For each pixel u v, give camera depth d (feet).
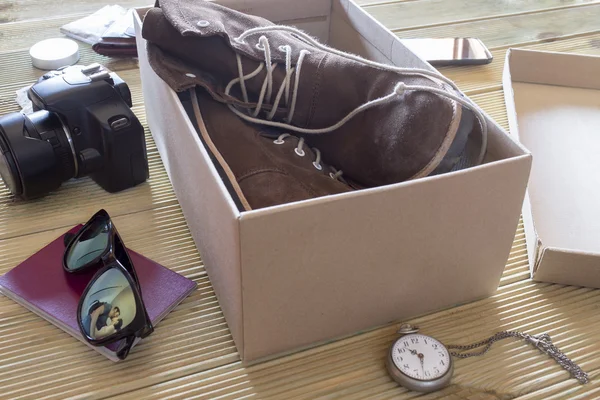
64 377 1.70
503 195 1.72
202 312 1.90
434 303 1.91
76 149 2.22
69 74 2.29
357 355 1.78
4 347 1.77
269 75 2.14
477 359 1.78
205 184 1.71
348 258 1.65
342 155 2.12
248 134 2.07
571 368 1.75
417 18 3.66
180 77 2.07
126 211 2.28
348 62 2.10
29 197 2.25
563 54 2.99
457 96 1.85
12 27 3.38
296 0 2.88
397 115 1.93
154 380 1.70
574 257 1.93
